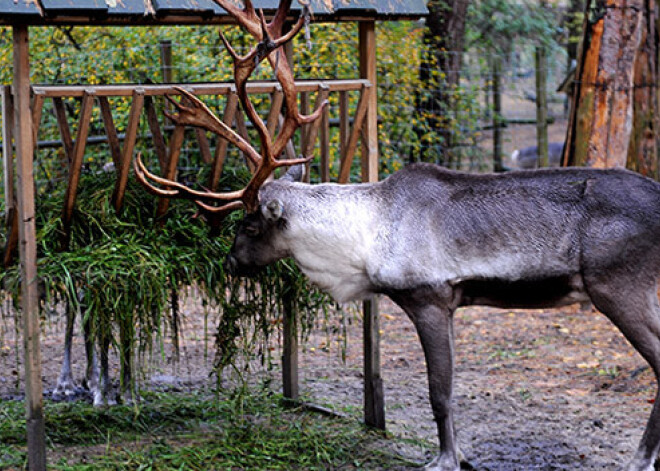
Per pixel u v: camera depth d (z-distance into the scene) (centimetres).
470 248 505
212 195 527
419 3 580
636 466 504
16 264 523
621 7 891
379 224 520
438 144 1321
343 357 632
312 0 549
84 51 1071
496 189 509
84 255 525
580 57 923
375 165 591
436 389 519
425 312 514
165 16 514
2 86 488
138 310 528
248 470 531
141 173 531
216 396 615
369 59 580
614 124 907
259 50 479
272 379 679
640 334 493
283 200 532
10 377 737
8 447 552
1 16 465
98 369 659
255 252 541
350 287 540
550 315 939
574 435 599
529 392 697
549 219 498
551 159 1515
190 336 855
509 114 2080
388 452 566
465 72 1433
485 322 923
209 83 543
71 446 558
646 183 500
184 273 549
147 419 609
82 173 584
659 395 502
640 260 489
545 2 1845
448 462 523
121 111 959
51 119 1037
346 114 595
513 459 556
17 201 491
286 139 523
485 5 1681
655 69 956
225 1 498
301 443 573
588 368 757
